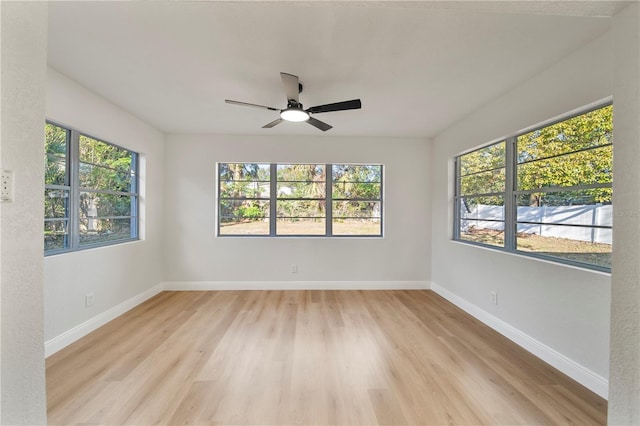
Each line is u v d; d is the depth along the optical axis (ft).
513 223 9.25
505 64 7.30
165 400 5.88
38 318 3.33
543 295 7.62
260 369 7.06
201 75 7.95
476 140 10.62
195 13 5.44
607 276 6.05
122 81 8.38
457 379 6.68
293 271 14.33
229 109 10.59
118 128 10.47
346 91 8.87
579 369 6.58
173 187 13.92
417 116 11.21
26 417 3.19
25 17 3.14
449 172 12.91
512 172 9.25
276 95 9.25
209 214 14.08
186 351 7.93
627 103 3.57
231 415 5.48
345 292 13.89
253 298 12.82
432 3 3.57
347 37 6.20
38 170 3.34
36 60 3.28
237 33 6.08
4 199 2.94
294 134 14.02
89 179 9.65
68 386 6.31
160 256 13.69
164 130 13.39
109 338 8.73
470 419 5.43
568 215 7.34
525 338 8.20
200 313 10.91
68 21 5.66
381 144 14.40
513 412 5.63
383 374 6.87
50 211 8.18
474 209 11.53
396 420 5.39
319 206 14.80
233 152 14.11
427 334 9.14
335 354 7.82
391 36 6.16
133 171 12.10
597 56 6.22
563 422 5.37
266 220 14.71
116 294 10.54
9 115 2.99
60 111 8.00
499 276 9.37
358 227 14.78
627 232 3.58
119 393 6.08
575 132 7.14
